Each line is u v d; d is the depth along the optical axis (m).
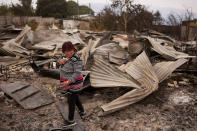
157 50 7.39
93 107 4.37
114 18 27.88
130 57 7.96
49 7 40.62
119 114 4.07
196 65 7.28
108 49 8.17
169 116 4.05
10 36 12.52
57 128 3.38
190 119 3.94
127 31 25.34
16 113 3.98
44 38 10.45
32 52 9.23
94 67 5.06
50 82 5.97
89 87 5.11
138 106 4.44
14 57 8.52
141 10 25.39
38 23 25.69
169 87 5.72
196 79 6.29
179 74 6.77
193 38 19.58
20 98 4.50
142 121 3.83
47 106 4.39
